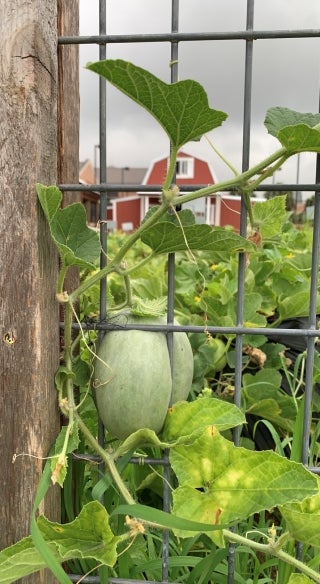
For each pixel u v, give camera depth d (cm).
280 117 85
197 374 140
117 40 84
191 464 85
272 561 100
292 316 167
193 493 83
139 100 71
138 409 85
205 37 82
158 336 88
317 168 84
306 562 104
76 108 97
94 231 88
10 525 84
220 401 88
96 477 110
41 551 70
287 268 185
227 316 150
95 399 91
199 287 215
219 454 83
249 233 89
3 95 78
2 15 77
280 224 94
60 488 94
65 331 87
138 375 84
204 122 73
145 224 81
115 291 198
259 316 155
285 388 165
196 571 91
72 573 99
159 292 194
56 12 83
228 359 151
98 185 88
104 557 76
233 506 81
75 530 78
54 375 88
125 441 85
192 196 80
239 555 110
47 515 87
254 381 144
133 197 2292
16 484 83
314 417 153
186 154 2428
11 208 79
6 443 83
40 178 80
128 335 87
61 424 94
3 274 80
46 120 81
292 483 79
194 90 67
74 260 80
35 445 83
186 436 84
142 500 132
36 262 80
